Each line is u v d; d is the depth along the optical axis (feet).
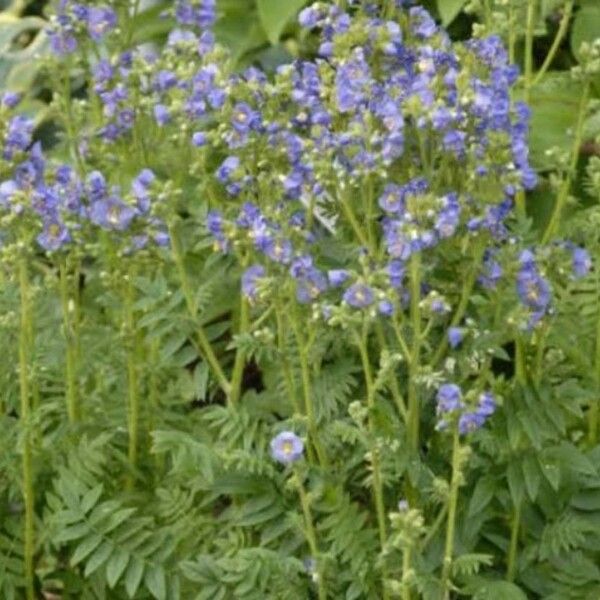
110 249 17.57
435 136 15.69
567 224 19.45
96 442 17.57
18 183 16.51
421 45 16.88
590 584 16.84
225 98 16.30
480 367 16.92
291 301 15.94
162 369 18.70
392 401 17.47
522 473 16.40
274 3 25.70
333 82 16.28
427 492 16.52
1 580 17.75
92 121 21.30
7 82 30.35
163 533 17.28
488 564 16.62
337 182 15.92
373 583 16.44
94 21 19.26
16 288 18.92
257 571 16.35
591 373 17.70
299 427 17.02
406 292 16.10
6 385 18.34
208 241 18.24
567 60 27.07
